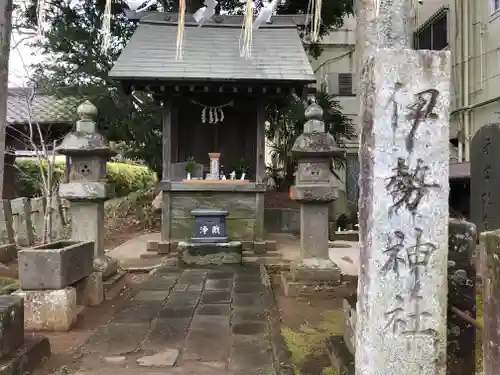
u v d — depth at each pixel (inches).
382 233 102.9
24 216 395.5
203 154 431.2
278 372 144.6
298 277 260.7
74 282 211.5
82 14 494.6
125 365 150.9
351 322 147.2
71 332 192.9
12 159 483.5
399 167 103.0
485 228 254.5
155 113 502.9
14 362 132.1
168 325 192.9
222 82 361.7
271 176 640.4
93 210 265.9
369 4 130.2
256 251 372.5
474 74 451.5
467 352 126.7
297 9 517.0
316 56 545.6
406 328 102.6
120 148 601.9
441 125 103.7
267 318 203.9
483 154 257.1
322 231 267.6
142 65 362.3
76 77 502.6
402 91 103.3
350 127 528.4
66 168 263.7
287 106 491.8
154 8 533.0
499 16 413.1
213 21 426.6
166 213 382.9
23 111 509.4
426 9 551.8
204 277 293.0
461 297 126.9
